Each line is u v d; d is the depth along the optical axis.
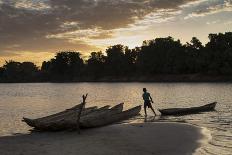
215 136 17.84
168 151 14.74
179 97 52.28
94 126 21.48
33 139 17.92
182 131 19.23
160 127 20.52
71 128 20.50
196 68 146.62
